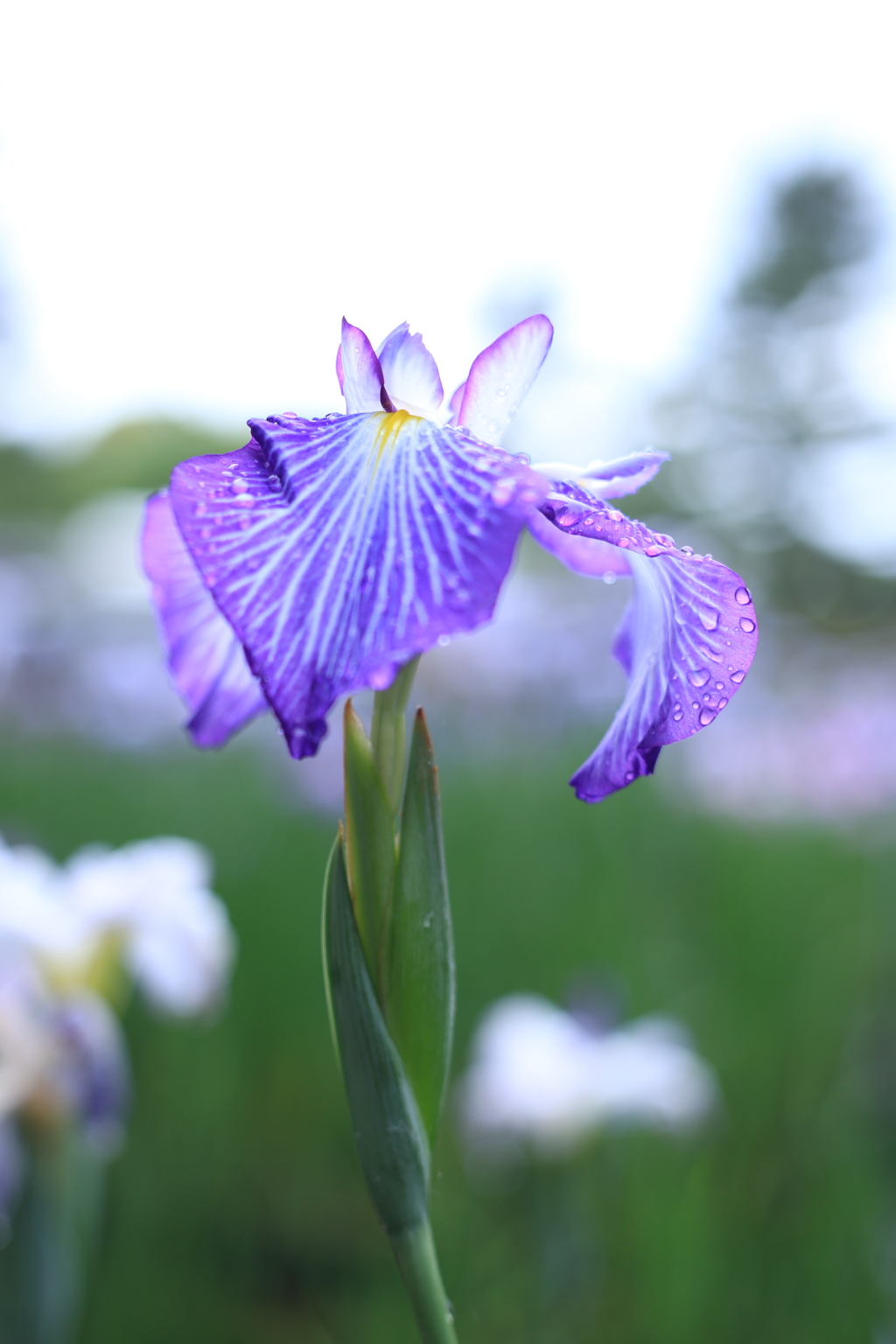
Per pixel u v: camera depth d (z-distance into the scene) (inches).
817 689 113.8
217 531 17.9
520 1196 39.7
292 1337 35.2
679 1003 50.4
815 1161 41.3
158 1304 35.1
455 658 105.0
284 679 17.1
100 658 125.5
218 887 59.4
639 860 71.6
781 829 82.4
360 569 17.5
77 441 402.9
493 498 17.6
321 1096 45.8
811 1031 50.3
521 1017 38.0
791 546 439.8
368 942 18.6
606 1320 34.2
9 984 29.3
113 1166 37.8
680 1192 36.6
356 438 19.0
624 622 21.2
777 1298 34.3
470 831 69.4
